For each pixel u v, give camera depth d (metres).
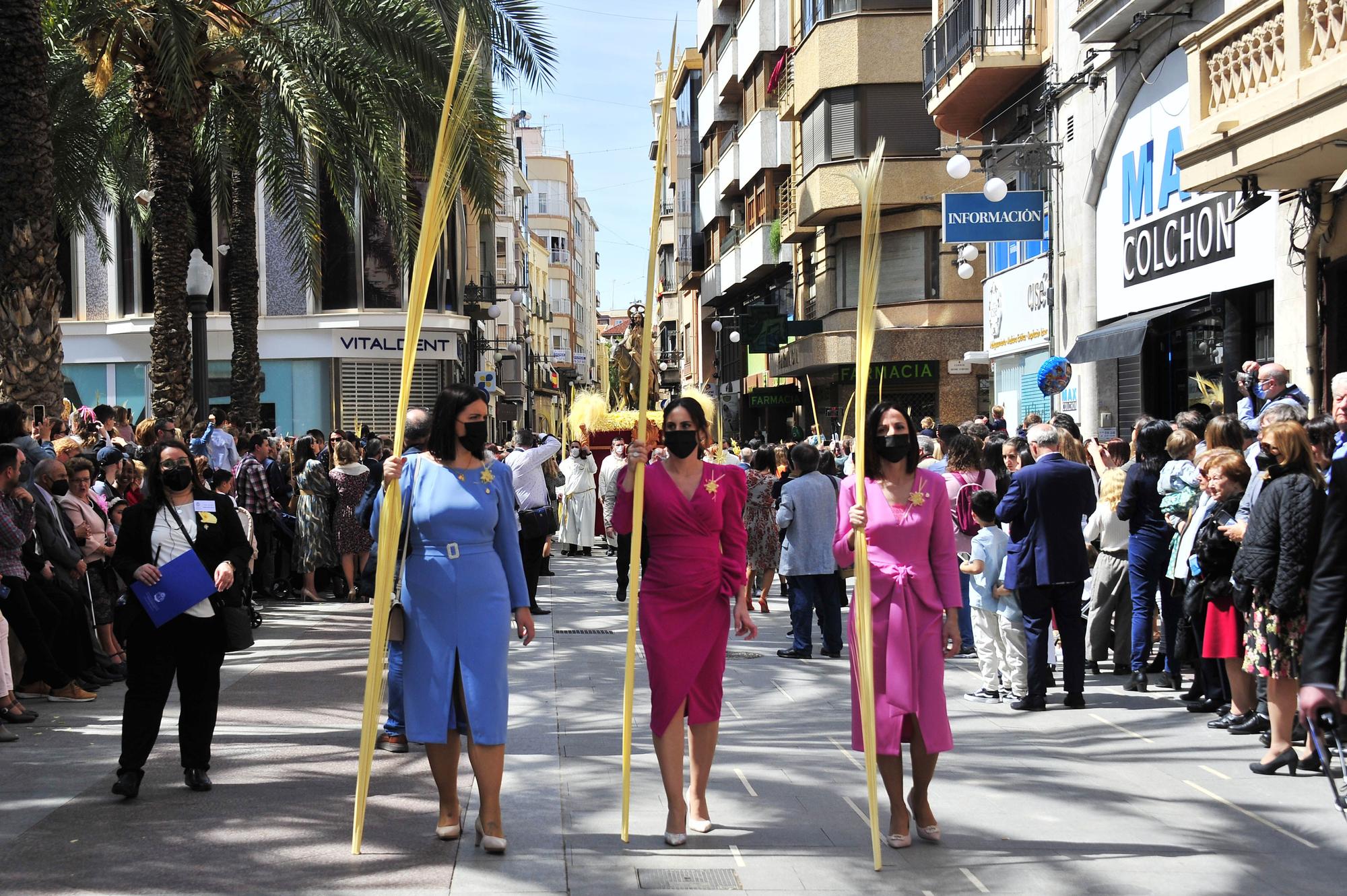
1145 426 9.78
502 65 17.59
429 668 5.59
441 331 37.44
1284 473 6.87
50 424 11.91
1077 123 19.83
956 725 8.61
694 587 5.89
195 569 6.55
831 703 9.45
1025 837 5.91
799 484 11.94
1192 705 8.98
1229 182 12.94
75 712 9.00
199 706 6.68
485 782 5.59
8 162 11.98
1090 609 10.83
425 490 5.68
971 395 30.42
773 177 40.56
